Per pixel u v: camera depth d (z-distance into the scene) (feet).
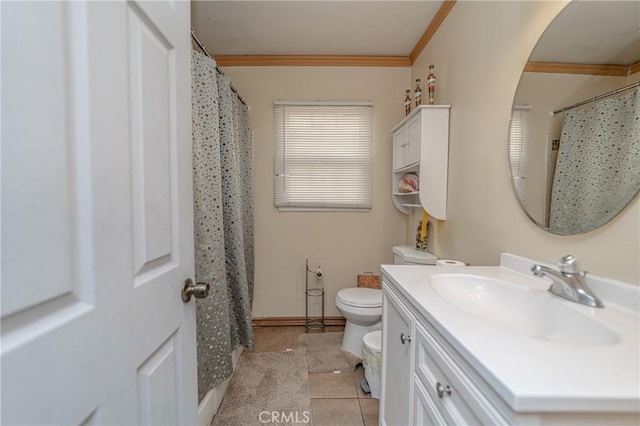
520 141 3.70
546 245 3.31
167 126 2.28
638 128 2.40
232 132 5.80
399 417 3.43
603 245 2.66
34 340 1.16
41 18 1.20
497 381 1.55
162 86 2.19
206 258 4.50
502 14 4.05
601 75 2.71
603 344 2.14
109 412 1.59
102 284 1.54
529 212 3.55
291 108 8.07
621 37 2.55
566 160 3.05
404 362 3.24
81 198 1.41
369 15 6.17
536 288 3.01
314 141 8.14
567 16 3.05
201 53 4.62
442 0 5.68
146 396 1.97
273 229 8.29
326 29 6.71
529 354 1.78
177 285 2.43
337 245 8.32
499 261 4.14
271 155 8.15
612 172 2.60
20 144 1.12
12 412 1.08
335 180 8.20
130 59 1.80
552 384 1.50
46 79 1.23
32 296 1.16
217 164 4.90
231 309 6.05
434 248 6.36
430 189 5.77
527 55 3.59
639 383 1.51
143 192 1.93
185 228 2.58
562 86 3.10
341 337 7.55
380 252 8.32
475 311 3.21
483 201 4.53
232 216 5.91
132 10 1.82
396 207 8.25
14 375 1.09
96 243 1.50
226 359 4.91
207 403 4.52
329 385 5.57
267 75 8.04
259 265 8.32
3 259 1.07
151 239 2.02
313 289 8.37
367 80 8.07
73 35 1.37
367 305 6.23
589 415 1.48
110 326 1.60
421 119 5.72
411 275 3.61
